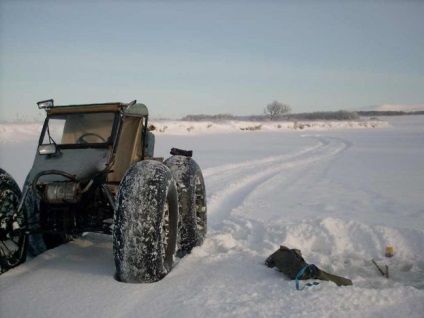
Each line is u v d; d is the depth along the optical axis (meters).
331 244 4.84
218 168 13.24
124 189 3.43
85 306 2.98
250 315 2.87
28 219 4.02
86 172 3.82
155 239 3.39
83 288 3.27
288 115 83.12
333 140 30.81
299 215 6.65
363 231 5.01
